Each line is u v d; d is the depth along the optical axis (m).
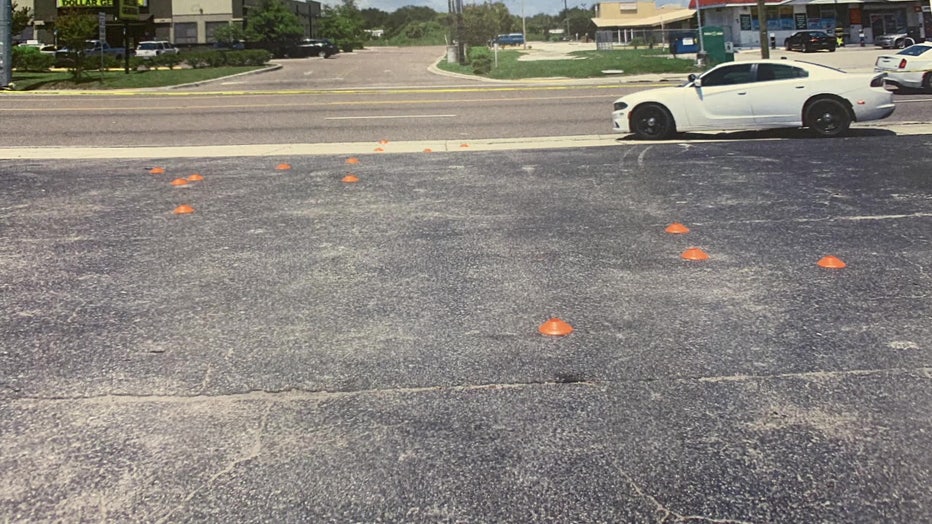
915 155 9.74
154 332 4.13
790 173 8.73
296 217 7.08
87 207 7.62
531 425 3.04
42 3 57.81
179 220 7.00
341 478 2.69
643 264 5.29
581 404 3.21
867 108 12.17
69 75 32.56
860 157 9.75
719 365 3.56
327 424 3.08
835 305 4.34
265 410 3.21
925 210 6.63
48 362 3.72
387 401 3.27
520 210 7.19
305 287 4.92
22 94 25.39
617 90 24.22
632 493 2.57
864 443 2.86
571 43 87.06
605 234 6.17
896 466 2.70
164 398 3.32
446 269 5.27
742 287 4.71
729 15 50.50
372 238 6.22
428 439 2.95
